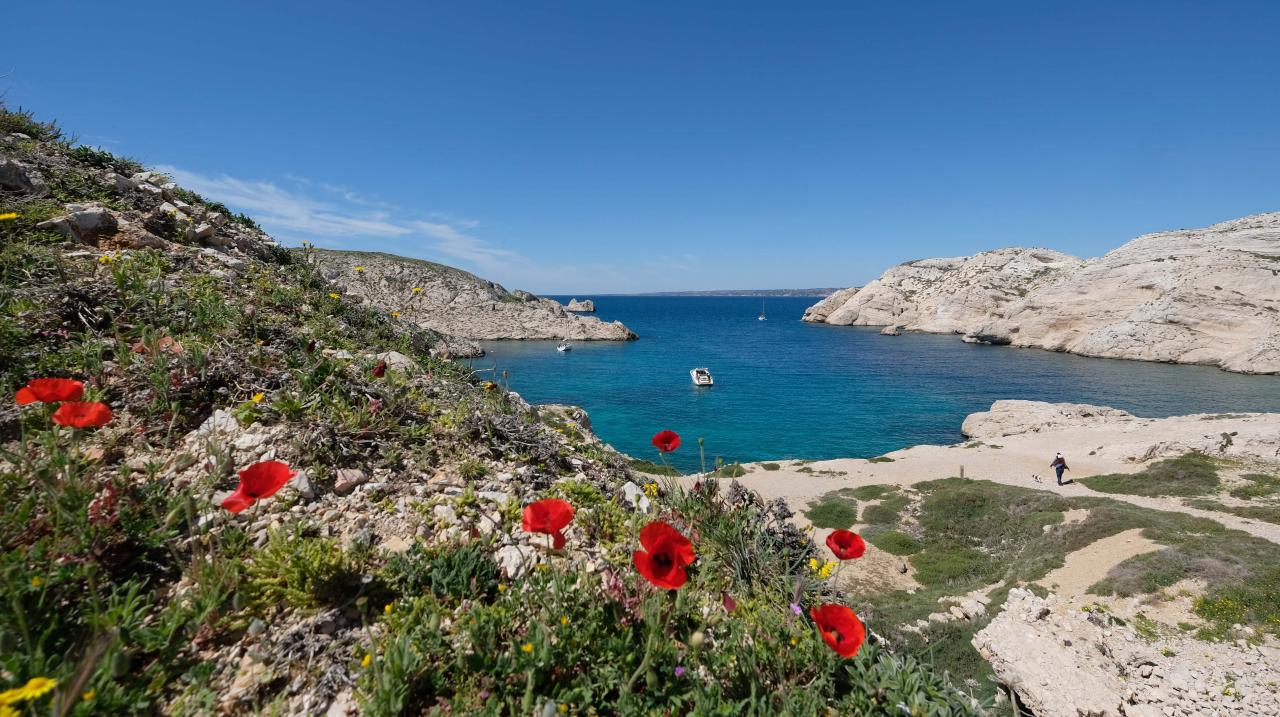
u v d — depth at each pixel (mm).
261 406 4469
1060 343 103000
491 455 5000
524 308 124312
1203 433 36719
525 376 76125
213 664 2531
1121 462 33312
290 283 8297
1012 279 148125
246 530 3328
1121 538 20312
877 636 3744
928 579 21688
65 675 2076
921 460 38406
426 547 3549
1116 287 100812
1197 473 27953
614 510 4535
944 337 133500
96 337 4828
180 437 4008
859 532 26609
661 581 2529
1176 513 22250
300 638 2725
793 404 60812
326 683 2496
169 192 9594
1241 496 24641
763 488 33375
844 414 56906
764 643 3178
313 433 4242
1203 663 13094
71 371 4309
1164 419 45219
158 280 6000
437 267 125875
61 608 2535
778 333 150500
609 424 52438
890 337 136125
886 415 56625
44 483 2875
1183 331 86375
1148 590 16156
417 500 4008
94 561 2768
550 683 2645
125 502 3137
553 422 7328
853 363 91062
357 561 3227
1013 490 29000
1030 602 16078
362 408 4848
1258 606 14266
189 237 8164
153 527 3070
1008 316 114812
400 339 8297
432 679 2561
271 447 4055
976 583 20453
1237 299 84000
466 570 3254
